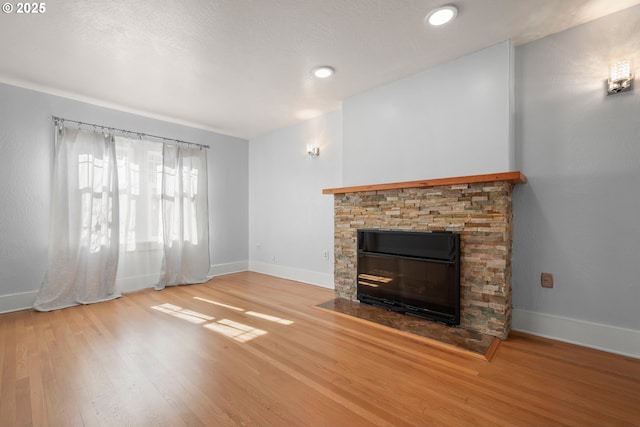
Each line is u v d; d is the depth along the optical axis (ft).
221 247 16.29
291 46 7.80
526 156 7.93
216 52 8.07
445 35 7.39
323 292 12.41
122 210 12.47
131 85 10.14
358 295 10.55
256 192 17.12
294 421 4.66
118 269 12.21
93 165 11.41
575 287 7.32
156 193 13.51
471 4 6.28
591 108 7.10
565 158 7.43
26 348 7.18
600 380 5.73
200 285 13.78
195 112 12.89
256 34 7.25
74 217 10.94
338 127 12.78
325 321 8.96
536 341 7.41
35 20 6.61
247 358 6.68
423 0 6.13
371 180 10.47
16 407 4.99
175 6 6.19
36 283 10.53
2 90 9.96
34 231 10.52
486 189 7.69
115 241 11.90
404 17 6.67
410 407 4.99
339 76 9.52
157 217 13.50
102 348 7.19
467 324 8.06
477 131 8.10
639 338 6.56
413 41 7.63
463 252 8.09
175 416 4.78
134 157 12.90
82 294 10.99
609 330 6.88
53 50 7.90
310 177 14.08
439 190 8.51
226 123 14.53
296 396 5.29
